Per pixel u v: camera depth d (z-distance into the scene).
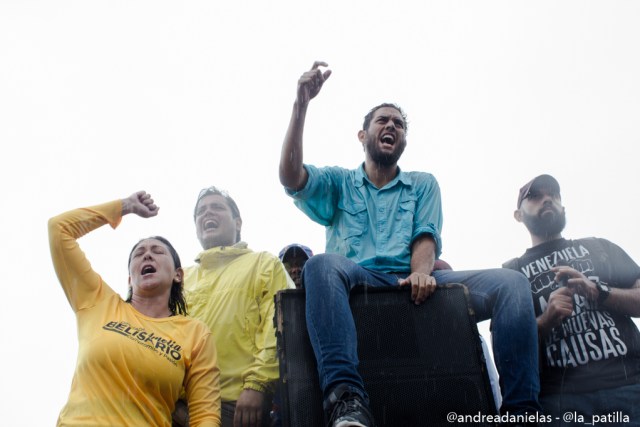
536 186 4.08
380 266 3.38
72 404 2.76
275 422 3.51
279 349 2.91
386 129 3.72
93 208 3.44
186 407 3.12
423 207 3.62
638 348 3.51
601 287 3.55
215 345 3.50
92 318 3.10
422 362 2.91
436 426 2.79
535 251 4.02
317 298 2.92
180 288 3.55
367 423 2.47
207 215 4.23
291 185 3.52
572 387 3.46
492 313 3.14
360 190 3.70
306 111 3.44
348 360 2.74
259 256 3.94
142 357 2.91
